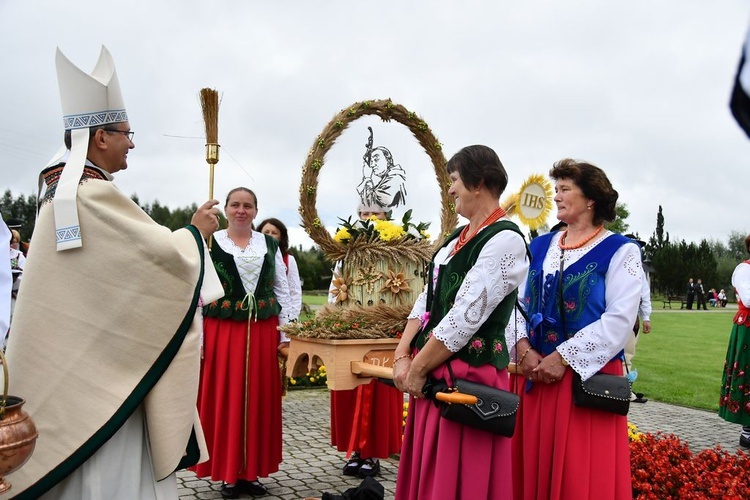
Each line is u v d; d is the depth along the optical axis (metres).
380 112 3.93
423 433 2.53
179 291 2.43
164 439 2.40
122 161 2.66
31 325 2.34
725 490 3.54
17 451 1.94
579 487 2.73
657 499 3.59
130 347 2.37
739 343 5.88
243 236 4.39
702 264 43.38
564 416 2.79
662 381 9.80
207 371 4.19
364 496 3.23
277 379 4.34
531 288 3.12
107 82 2.55
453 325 2.34
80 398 2.31
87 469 2.34
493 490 2.41
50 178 2.51
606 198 2.99
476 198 2.56
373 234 3.78
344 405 4.69
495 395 2.33
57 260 2.37
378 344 3.32
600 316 2.84
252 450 4.12
